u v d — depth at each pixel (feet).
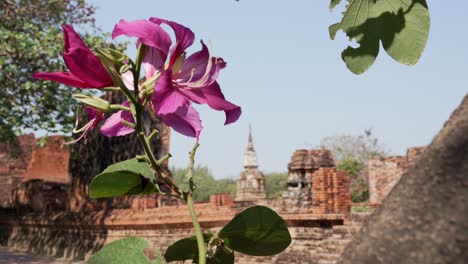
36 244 69.87
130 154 57.88
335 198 37.50
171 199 53.57
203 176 184.75
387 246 1.63
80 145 68.39
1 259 59.36
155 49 3.02
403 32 4.05
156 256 2.64
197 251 3.27
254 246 3.14
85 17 54.39
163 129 56.34
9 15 50.57
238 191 99.60
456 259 1.52
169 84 2.96
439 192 1.70
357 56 4.14
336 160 124.16
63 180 96.43
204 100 3.06
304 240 38.04
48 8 52.49
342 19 4.16
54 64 46.50
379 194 66.03
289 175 44.21
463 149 1.80
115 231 55.57
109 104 2.99
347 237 35.04
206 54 3.13
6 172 99.04
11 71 45.37
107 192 3.11
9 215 79.51
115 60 2.86
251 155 120.37
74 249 61.41
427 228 1.62
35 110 46.62
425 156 1.88
